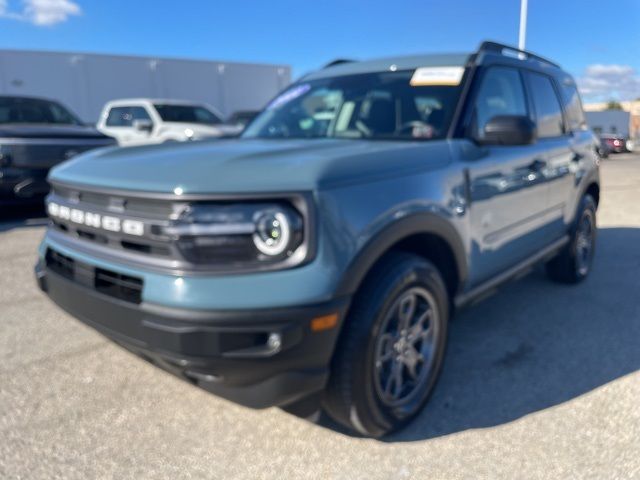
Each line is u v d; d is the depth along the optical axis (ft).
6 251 19.39
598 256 19.49
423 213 8.18
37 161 23.08
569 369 10.68
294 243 6.70
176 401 9.40
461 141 9.65
